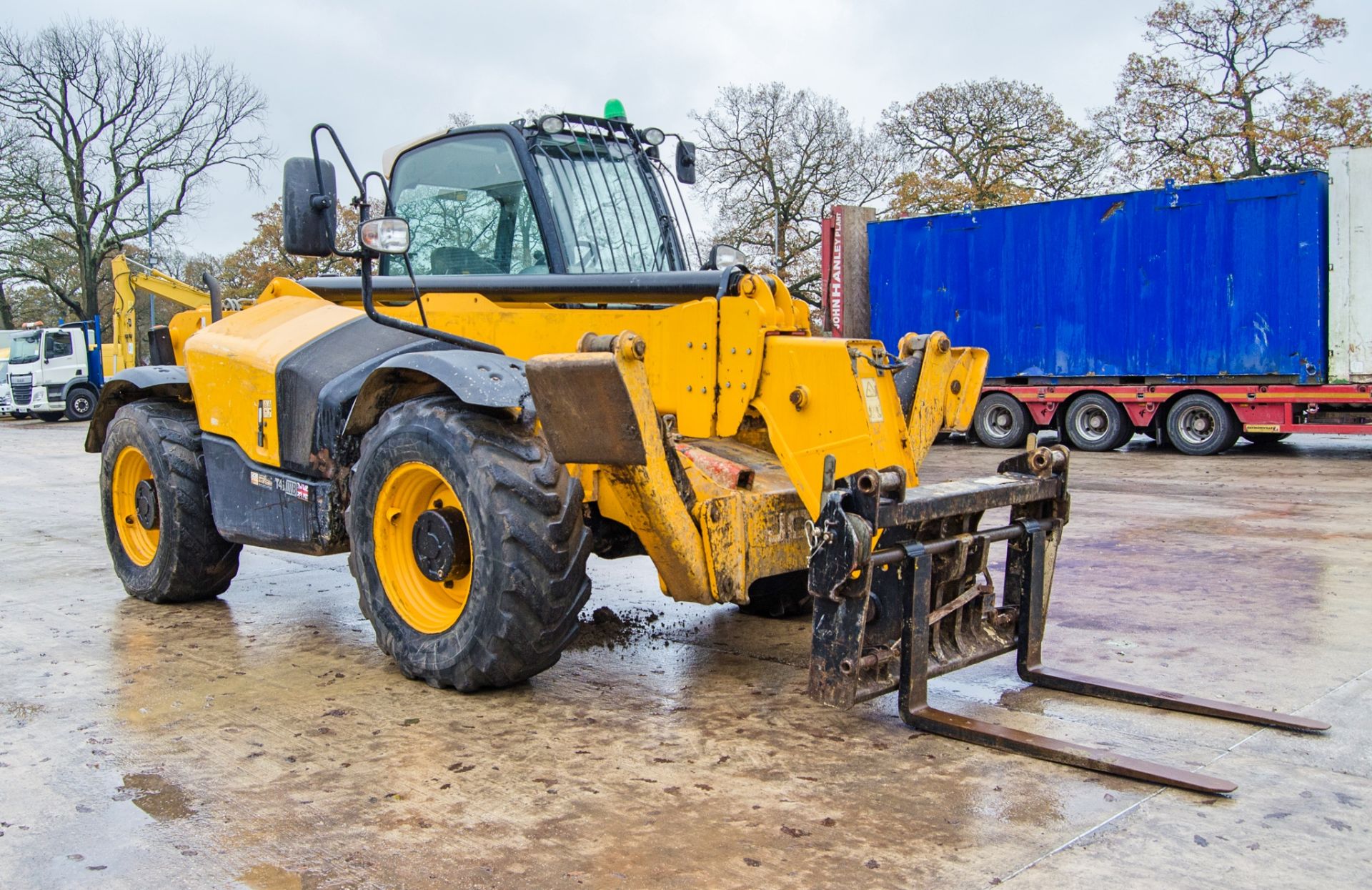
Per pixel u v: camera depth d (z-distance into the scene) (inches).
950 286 599.5
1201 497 361.1
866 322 639.8
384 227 153.6
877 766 123.2
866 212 641.6
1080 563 245.3
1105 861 100.0
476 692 150.2
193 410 212.8
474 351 158.9
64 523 328.2
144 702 148.4
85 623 195.5
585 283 163.6
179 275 1579.7
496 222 183.0
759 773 121.3
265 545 183.3
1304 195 486.3
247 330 190.5
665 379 155.6
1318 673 159.9
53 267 1488.7
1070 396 560.1
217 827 108.3
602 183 187.0
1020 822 108.1
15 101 1323.8
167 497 199.3
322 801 114.4
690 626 191.3
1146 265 531.8
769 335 150.6
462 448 141.3
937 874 97.3
